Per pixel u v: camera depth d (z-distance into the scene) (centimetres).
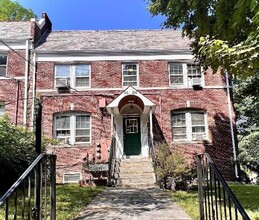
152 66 1828
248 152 1748
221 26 441
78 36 2028
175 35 2062
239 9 305
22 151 1134
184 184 1236
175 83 1822
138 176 1441
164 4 841
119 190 1129
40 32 1978
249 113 2297
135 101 1683
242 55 321
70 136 1742
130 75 1823
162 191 1099
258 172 1895
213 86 1808
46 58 1808
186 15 748
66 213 663
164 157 1327
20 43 1817
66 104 1764
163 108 1780
